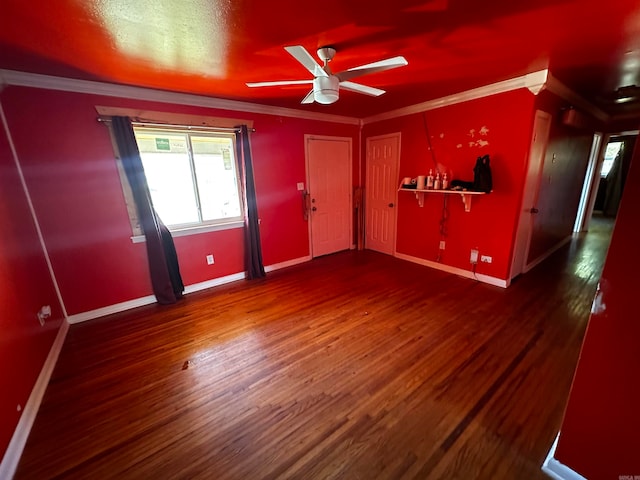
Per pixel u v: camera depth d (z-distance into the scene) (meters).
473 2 1.44
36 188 2.43
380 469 1.33
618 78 2.80
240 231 3.71
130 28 1.61
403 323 2.57
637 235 1.01
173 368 2.08
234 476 1.33
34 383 1.82
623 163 7.10
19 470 1.39
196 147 3.27
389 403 1.71
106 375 2.03
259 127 3.61
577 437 1.23
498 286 3.29
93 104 2.58
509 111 2.89
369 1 1.40
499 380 1.85
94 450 1.47
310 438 1.50
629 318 1.06
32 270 2.19
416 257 4.21
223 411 1.69
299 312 2.84
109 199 2.78
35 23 1.50
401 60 1.64
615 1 1.44
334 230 4.75
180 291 3.26
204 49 1.91
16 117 2.29
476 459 1.36
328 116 4.23
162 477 1.33
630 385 1.09
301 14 1.51
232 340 2.41
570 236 5.13
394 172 4.29
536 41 1.93
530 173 3.05
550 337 2.29
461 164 3.42
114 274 2.90
